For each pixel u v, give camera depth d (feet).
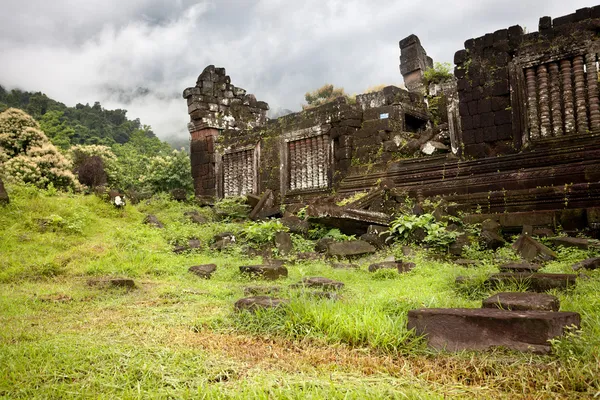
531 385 7.75
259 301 13.51
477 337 9.54
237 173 58.70
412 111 48.14
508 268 19.62
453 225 30.81
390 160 43.75
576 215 29.19
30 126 72.54
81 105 273.75
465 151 38.32
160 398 7.46
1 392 7.72
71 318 14.11
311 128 49.90
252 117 66.08
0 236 29.43
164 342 11.00
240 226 40.81
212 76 62.69
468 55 38.58
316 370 8.94
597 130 32.68
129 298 17.81
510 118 36.35
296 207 44.80
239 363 9.34
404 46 59.47
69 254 27.76
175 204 51.96
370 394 7.36
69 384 8.14
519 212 31.32
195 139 63.31
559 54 34.32
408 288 17.56
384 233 31.99
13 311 15.26
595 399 6.97
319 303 12.97
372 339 10.37
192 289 19.48
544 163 33.45
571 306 12.11
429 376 8.45
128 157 107.45
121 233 33.27
